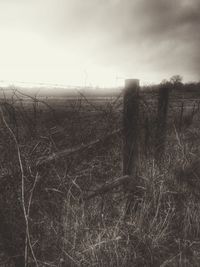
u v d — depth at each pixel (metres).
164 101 4.23
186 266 2.77
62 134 3.29
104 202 3.23
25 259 2.26
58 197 2.77
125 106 3.29
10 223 2.38
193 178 3.96
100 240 2.76
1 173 2.56
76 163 3.13
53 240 2.60
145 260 2.80
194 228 3.24
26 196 2.45
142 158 4.02
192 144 4.74
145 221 3.18
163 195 3.52
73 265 2.57
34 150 2.79
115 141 3.53
